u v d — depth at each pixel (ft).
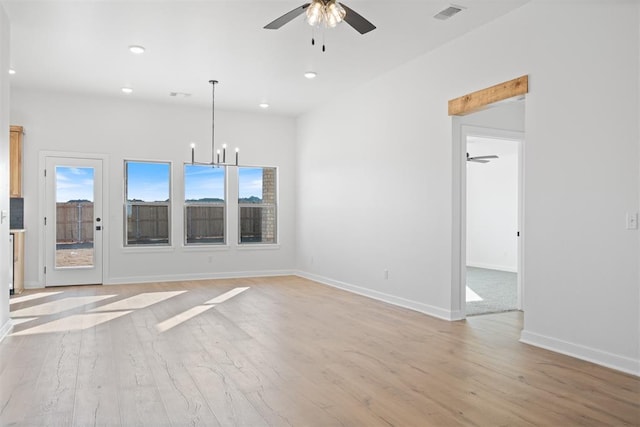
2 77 13.71
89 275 24.40
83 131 24.21
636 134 10.87
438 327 15.58
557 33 12.70
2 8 13.67
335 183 24.49
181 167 26.43
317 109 26.50
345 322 16.26
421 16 14.42
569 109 12.38
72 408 8.97
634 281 10.89
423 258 17.98
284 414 8.75
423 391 9.89
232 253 27.78
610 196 11.39
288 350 12.87
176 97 24.48
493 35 14.75
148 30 15.57
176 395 9.64
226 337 14.20
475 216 37.06
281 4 13.64
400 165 19.29
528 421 8.47
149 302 19.77
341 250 23.84
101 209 24.62
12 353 12.47
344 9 10.69
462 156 16.85
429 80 17.62
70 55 18.01
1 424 8.27
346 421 8.46
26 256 23.17
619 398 9.50
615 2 11.30
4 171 14.25
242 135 27.94
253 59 18.44
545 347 13.01
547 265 12.96
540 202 13.15
